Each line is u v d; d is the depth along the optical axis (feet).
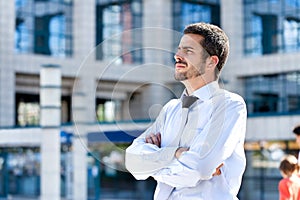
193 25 11.82
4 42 156.04
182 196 11.86
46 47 160.76
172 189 12.09
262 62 147.33
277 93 144.46
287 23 144.05
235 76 151.33
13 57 157.17
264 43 148.36
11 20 157.17
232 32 152.87
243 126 11.85
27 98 161.58
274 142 106.73
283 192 29.37
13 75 157.07
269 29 147.43
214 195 11.76
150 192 131.64
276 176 110.52
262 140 106.52
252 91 148.77
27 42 159.12
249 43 151.64
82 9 163.12
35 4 159.94
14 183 131.64
